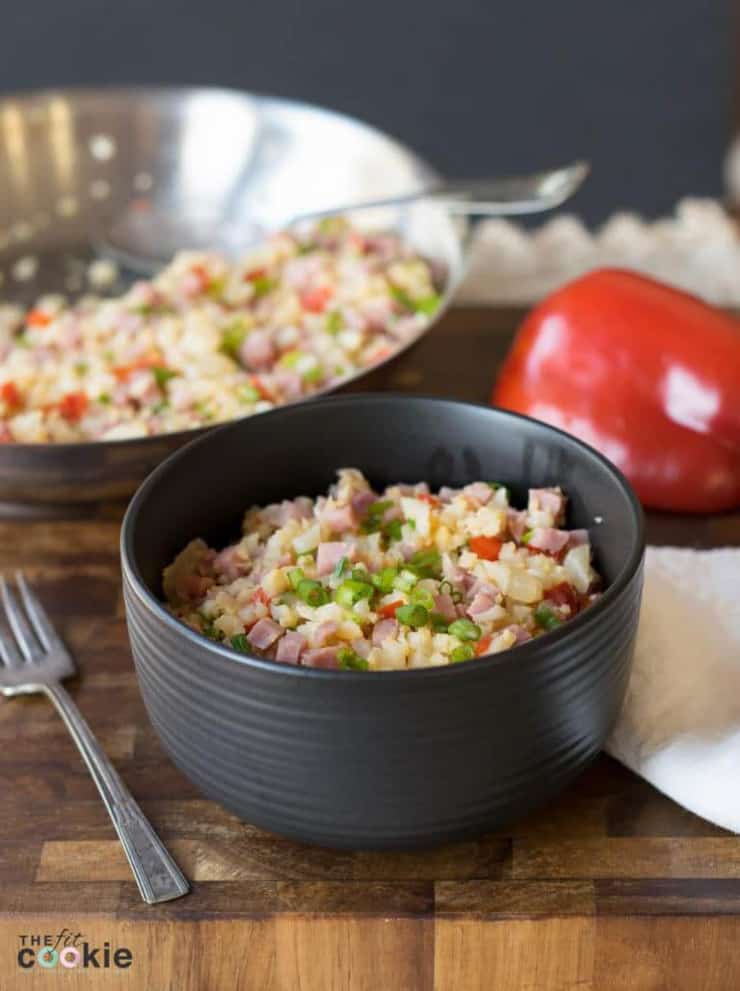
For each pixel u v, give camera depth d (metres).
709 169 1.45
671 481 0.65
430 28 1.52
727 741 0.50
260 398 0.65
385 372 0.63
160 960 0.48
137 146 0.87
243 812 0.46
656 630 0.54
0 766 0.52
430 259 0.79
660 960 0.47
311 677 0.42
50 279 0.81
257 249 0.80
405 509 0.53
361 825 0.45
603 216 1.40
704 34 1.52
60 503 0.65
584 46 1.52
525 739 0.44
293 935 0.47
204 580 0.52
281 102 0.85
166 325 0.69
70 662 0.56
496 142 1.50
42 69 1.55
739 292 0.81
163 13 1.53
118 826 0.49
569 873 0.48
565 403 0.67
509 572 0.49
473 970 0.48
